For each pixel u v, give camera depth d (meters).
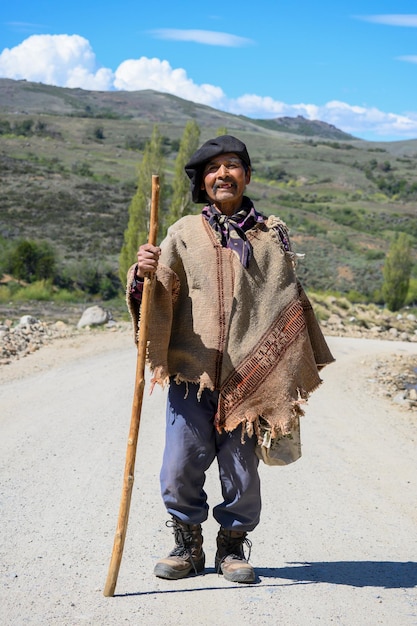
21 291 36.84
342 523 6.48
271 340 4.63
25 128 170.12
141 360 4.38
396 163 197.62
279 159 186.12
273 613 4.32
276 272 4.70
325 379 17.27
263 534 6.07
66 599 4.47
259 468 8.55
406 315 38.28
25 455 8.38
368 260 72.12
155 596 4.53
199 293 4.61
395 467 8.95
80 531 5.88
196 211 28.86
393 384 17.50
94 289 41.25
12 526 5.94
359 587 4.85
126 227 63.25
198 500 4.82
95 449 8.84
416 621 4.31
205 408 4.64
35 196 70.69
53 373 14.61
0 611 4.27
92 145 145.75
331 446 10.03
